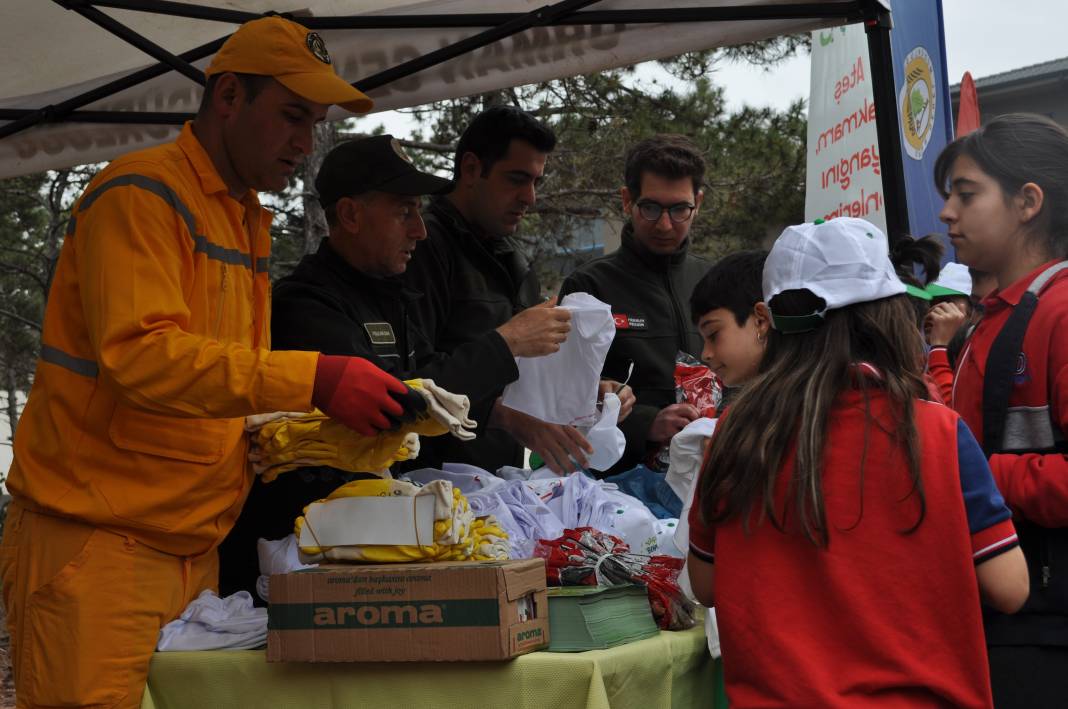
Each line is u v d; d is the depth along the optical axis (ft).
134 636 7.65
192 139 8.15
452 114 34.12
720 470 5.77
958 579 5.30
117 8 11.52
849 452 5.49
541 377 9.87
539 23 11.49
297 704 7.39
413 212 9.84
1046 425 7.00
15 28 11.92
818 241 5.87
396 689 7.14
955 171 7.82
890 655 5.25
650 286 12.20
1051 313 7.06
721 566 5.77
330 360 7.11
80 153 13.87
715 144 31.81
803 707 5.28
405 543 7.47
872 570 5.35
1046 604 6.78
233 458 8.06
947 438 5.46
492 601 6.82
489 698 6.94
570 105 32.14
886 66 10.80
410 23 11.94
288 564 8.24
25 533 7.79
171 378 7.04
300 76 8.00
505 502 9.25
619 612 7.61
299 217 38.70
